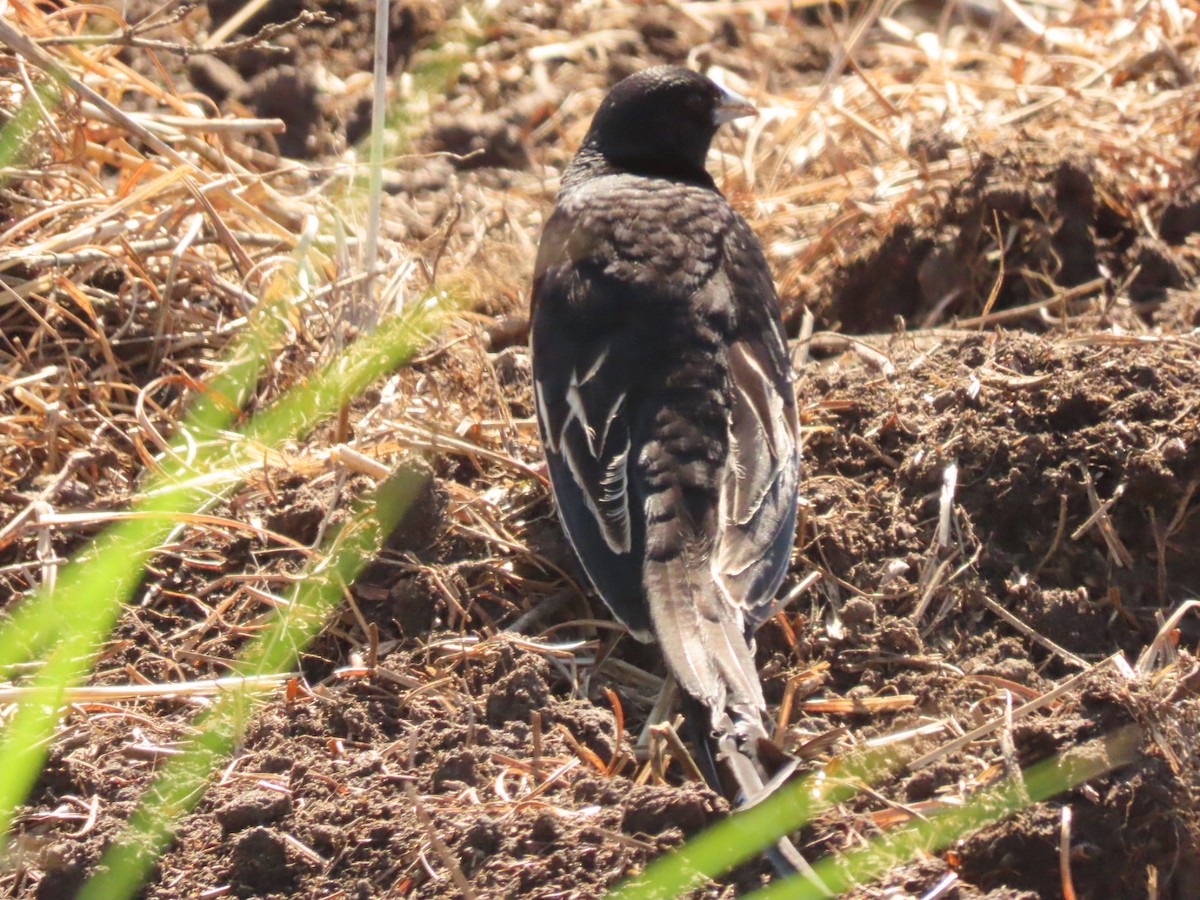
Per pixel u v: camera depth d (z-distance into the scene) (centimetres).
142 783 839
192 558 982
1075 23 1647
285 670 917
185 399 1108
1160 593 977
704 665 796
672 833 774
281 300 1152
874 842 802
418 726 864
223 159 1285
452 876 762
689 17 1725
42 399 1089
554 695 917
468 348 1177
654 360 934
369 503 986
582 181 1159
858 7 1756
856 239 1338
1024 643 955
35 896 785
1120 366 1038
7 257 1112
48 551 968
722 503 877
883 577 973
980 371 1065
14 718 871
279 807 807
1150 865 819
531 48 1645
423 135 1496
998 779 837
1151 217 1333
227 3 1547
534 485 1030
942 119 1476
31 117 1172
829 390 1083
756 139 1526
